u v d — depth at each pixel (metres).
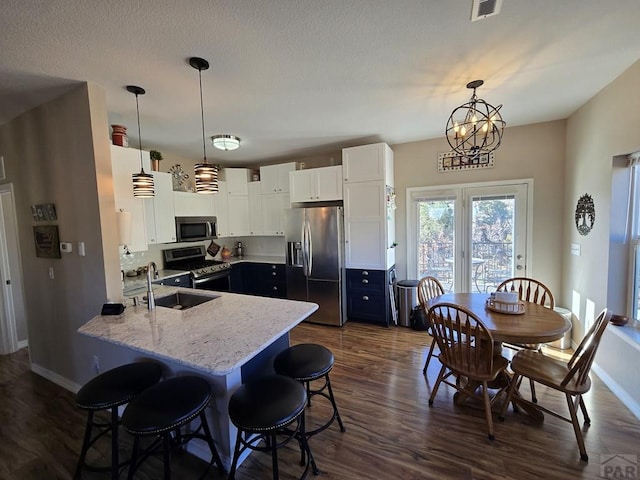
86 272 2.43
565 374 2.03
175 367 1.94
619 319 2.46
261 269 5.03
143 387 1.73
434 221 4.27
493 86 2.53
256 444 1.92
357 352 3.33
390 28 1.71
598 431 2.02
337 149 4.60
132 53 1.87
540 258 3.71
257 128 3.47
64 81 2.20
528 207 3.73
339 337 3.78
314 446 1.96
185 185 4.78
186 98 2.58
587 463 1.78
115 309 2.12
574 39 1.87
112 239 2.37
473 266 4.08
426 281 3.29
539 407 2.07
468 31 1.76
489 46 1.92
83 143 2.31
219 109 2.85
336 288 4.16
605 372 2.58
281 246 5.59
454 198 4.12
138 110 2.81
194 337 1.71
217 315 2.08
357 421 2.19
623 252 2.55
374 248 4.09
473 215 4.04
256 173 5.48
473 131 2.46
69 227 2.49
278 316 2.05
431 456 1.86
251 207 5.29
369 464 1.81
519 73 2.30
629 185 2.50
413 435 2.04
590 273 2.90
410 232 4.41
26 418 2.33
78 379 2.64
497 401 2.39
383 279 4.08
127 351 2.25
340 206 4.50
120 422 1.54
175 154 4.66
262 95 2.57
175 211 4.20
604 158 2.64
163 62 1.99
